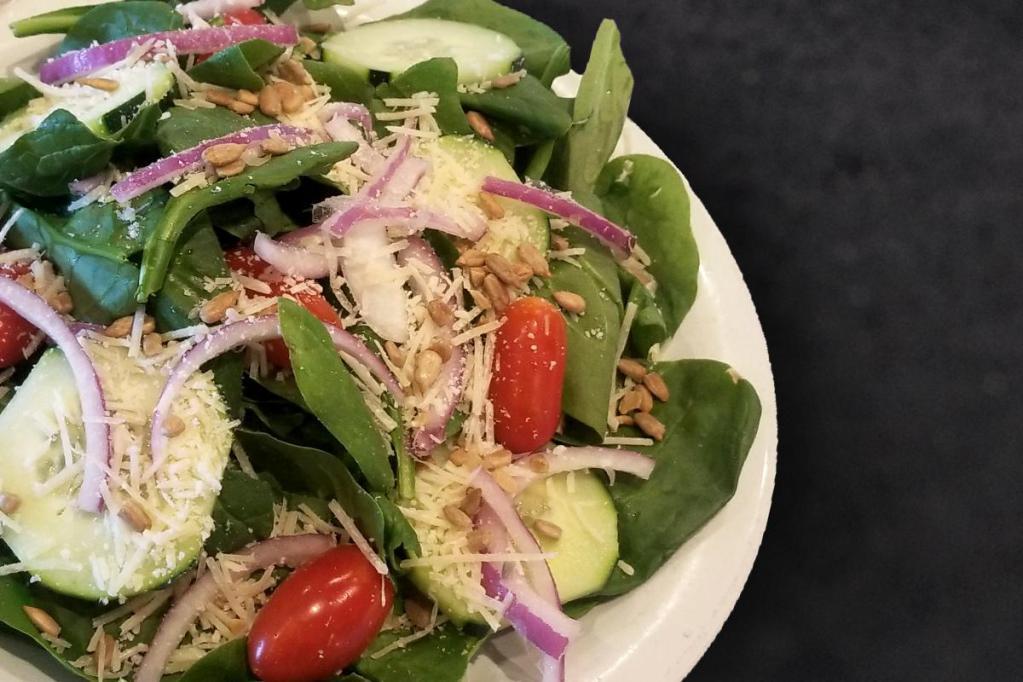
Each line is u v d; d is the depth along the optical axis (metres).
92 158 0.34
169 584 0.32
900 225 0.49
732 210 0.48
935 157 0.51
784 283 0.47
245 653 0.33
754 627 0.41
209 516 0.32
